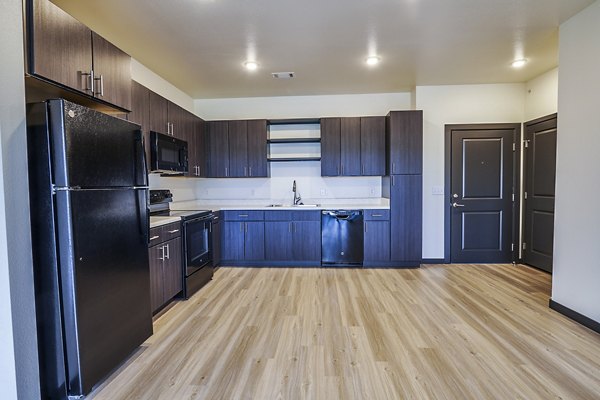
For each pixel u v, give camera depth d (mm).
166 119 3498
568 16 2631
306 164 5016
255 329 2555
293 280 3846
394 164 4340
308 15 2568
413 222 4355
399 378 1897
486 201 4539
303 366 2033
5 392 1508
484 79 4250
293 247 4496
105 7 2410
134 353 2203
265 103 5027
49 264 1651
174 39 2973
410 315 2789
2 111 1469
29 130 1626
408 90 4727
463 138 4512
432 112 4504
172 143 3441
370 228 4398
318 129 4977
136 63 3506
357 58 3479
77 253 1672
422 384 1840
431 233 4598
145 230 2295
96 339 1806
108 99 2305
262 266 4539
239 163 4750
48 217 1638
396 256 4383
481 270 4215
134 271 2174
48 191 1628
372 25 2748
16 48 1546
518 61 3600
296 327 2580
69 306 1659
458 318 2719
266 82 4270
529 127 4316
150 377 1937
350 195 4980
